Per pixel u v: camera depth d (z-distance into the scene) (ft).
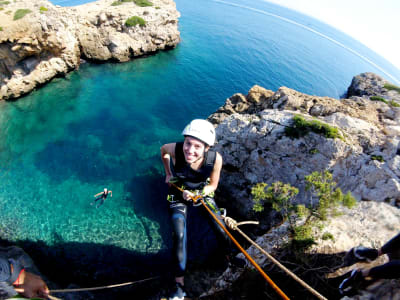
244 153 34.94
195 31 121.90
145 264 32.01
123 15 78.43
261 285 17.98
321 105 35.06
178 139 55.83
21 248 32.27
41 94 62.28
